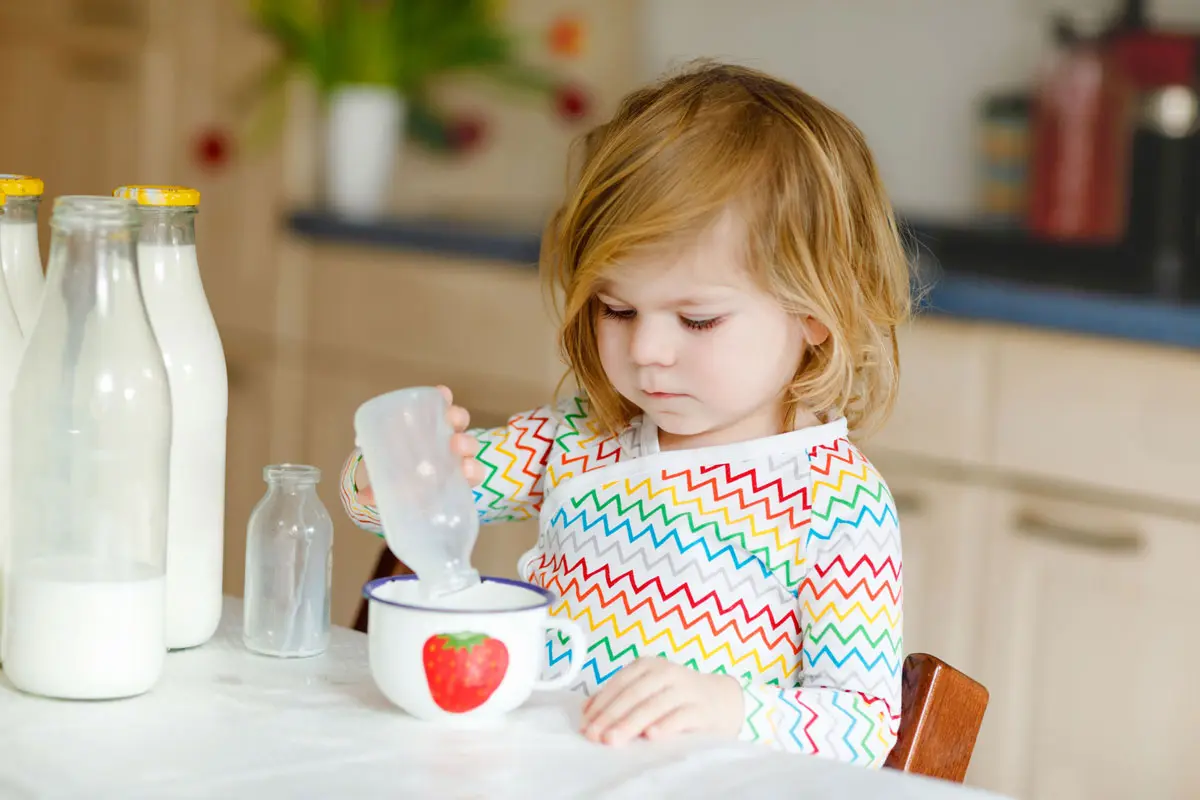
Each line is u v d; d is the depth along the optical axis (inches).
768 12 106.4
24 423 32.3
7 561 33.8
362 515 44.6
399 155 114.7
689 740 31.4
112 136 119.1
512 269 92.9
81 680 31.7
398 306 100.0
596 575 42.4
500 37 109.5
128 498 32.4
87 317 32.3
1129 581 70.2
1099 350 70.2
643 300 39.8
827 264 41.5
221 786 27.2
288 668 35.4
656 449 43.4
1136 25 89.1
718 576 41.2
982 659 75.2
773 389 41.3
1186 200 85.9
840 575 40.1
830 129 43.1
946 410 75.5
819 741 34.8
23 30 124.6
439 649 30.8
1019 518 73.5
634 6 112.6
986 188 97.5
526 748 30.2
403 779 28.0
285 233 106.3
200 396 36.0
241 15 109.1
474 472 36.4
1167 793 69.7
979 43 97.4
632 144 41.3
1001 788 75.1
